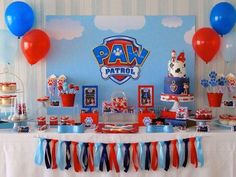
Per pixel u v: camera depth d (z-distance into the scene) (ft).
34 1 9.07
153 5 9.16
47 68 9.15
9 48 8.51
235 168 7.80
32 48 8.43
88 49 9.16
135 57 9.20
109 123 8.89
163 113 8.62
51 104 8.57
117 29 9.15
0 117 8.58
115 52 9.19
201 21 9.22
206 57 8.74
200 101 9.33
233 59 9.17
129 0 9.12
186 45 9.21
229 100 8.83
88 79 9.20
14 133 7.79
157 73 9.23
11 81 9.17
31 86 9.20
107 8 9.14
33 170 7.76
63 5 9.10
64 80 8.95
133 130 7.94
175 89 8.36
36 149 7.74
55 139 7.72
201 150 7.75
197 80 9.30
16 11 8.45
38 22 9.11
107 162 7.68
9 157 7.75
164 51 9.20
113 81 9.22
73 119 8.83
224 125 8.25
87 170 7.73
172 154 7.76
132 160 7.73
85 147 7.70
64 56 9.15
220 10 8.64
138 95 9.14
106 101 9.09
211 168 7.78
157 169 7.77
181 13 9.20
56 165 7.72
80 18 9.10
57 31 9.11
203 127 7.91
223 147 7.79
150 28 9.16
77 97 9.19
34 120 8.96
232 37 8.75
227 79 8.89
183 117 8.18
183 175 7.80
